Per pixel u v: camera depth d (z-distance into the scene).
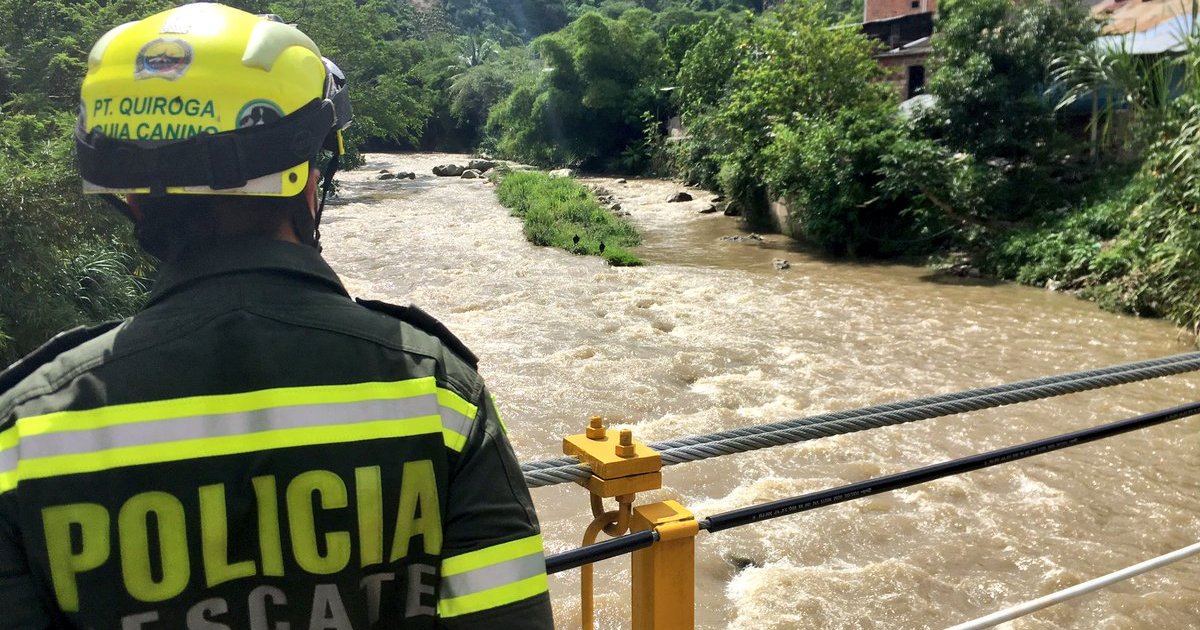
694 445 1.89
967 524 6.02
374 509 1.01
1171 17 15.73
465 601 1.05
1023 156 15.76
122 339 1.02
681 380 9.36
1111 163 15.15
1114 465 6.87
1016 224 14.80
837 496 1.92
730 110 20.58
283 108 1.08
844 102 18.86
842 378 9.30
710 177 26.34
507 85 48.69
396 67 28.78
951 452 7.23
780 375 9.43
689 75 28.66
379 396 1.04
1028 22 15.31
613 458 1.69
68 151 7.08
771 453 7.19
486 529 1.07
